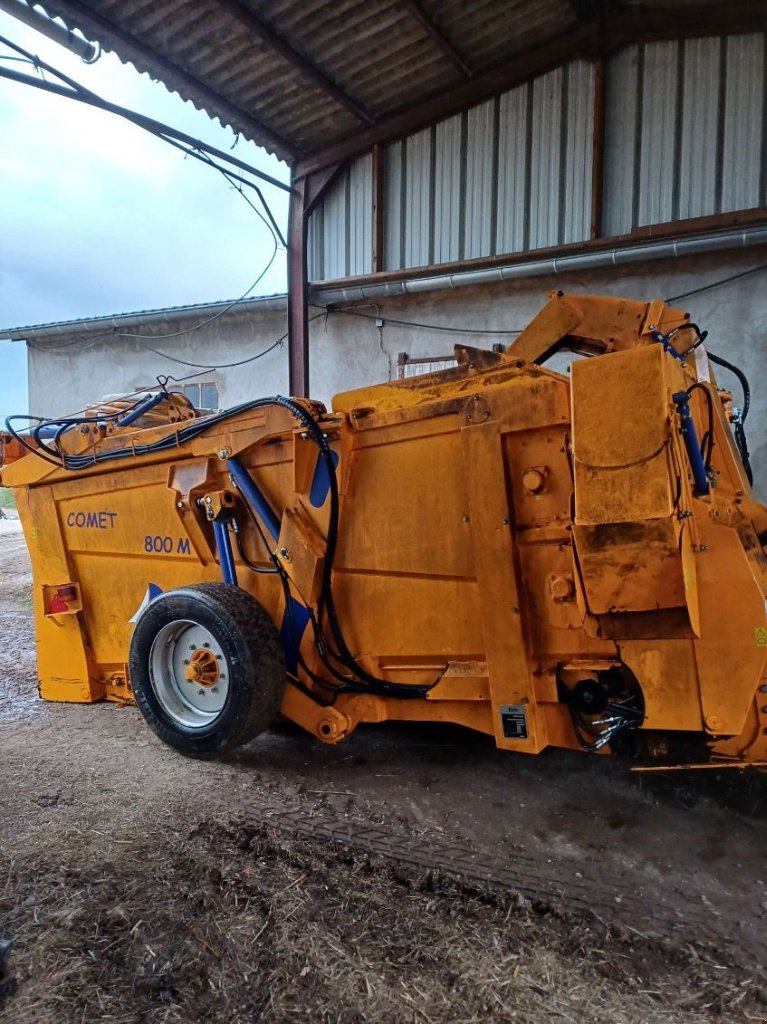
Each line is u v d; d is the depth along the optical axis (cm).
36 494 450
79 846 274
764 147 732
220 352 1220
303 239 975
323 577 332
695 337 351
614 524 245
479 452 284
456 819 294
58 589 440
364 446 323
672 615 250
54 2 655
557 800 308
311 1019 185
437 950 210
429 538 306
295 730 399
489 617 286
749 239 715
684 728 253
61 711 445
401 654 321
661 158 775
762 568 269
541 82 828
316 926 222
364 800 313
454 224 899
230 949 212
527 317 880
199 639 355
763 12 716
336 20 739
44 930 222
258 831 285
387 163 940
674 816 290
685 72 759
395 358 979
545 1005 188
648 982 196
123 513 414
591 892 239
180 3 686
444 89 873
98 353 1363
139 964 207
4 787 332
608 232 806
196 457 378
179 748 355
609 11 768
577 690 278
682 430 256
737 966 201
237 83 825
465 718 310
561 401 267
